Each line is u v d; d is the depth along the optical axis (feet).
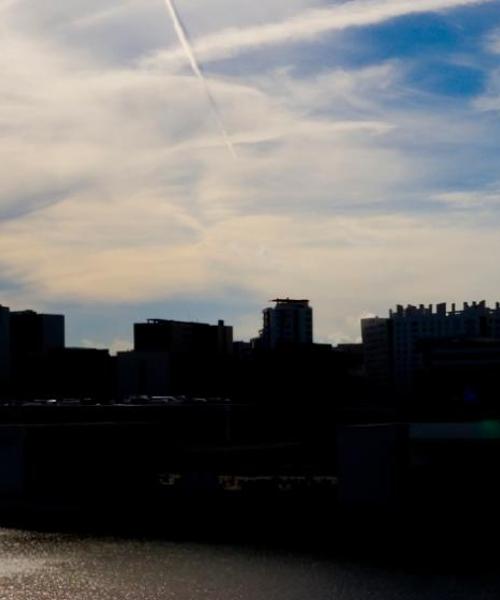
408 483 249.14
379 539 240.94
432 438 248.52
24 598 197.47
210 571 214.69
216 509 273.95
